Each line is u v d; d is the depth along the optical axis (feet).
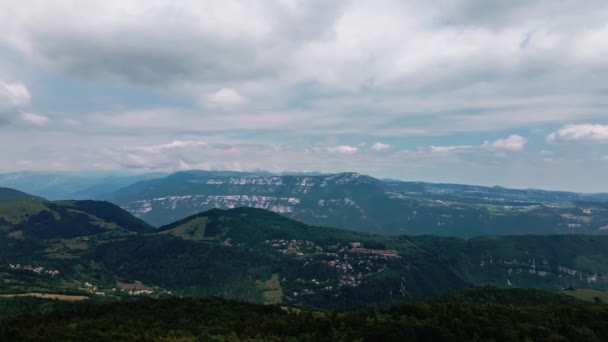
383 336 625.82
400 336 618.44
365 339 628.69
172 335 608.19
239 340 602.85
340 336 646.33
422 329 638.12
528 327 648.79
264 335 639.35
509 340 613.11
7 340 552.00
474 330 636.89
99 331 595.47
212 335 621.72
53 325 633.20
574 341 626.23
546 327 654.53
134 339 563.07
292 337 643.04
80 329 611.47
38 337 556.51
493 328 634.02
